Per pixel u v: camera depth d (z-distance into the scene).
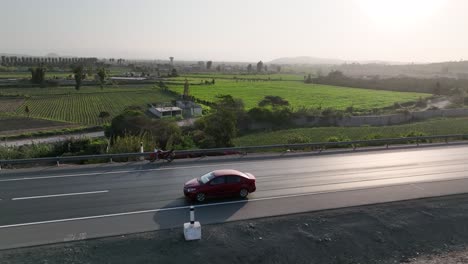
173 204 18.66
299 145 32.03
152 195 19.88
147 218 16.84
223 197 19.50
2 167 25.12
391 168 26.78
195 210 17.89
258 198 19.72
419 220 17.97
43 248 14.02
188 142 40.75
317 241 15.81
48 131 58.00
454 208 19.22
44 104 90.25
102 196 19.55
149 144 31.34
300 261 14.87
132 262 13.55
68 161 27.39
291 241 15.59
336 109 80.00
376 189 21.52
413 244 16.53
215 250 14.57
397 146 35.75
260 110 64.56
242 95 112.00
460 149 34.59
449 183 22.95
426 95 121.38
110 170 24.41
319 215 17.61
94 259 13.59
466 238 17.27
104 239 14.78
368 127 62.91
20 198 18.98
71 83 137.38
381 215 18.02
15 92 110.81
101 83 129.88
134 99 102.31
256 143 49.34
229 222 16.55
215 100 94.94
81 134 57.81
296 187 21.75
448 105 93.56
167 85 140.50
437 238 17.06
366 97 113.88
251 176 20.19
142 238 14.94
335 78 183.25
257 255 14.71
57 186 21.00
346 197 20.02
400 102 99.88
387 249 16.08
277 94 118.25
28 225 15.88
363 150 33.56
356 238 16.33
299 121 67.19
